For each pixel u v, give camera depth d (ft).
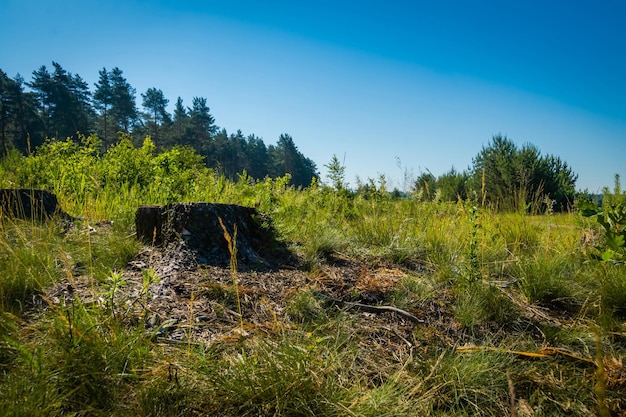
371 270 12.23
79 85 172.04
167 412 5.50
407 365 7.45
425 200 19.88
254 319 8.41
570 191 29.99
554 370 7.50
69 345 5.88
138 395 5.61
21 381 5.31
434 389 6.66
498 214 16.94
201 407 5.66
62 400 5.37
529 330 9.27
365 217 17.70
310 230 15.28
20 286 8.05
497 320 9.43
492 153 54.08
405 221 16.67
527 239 15.25
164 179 20.98
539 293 10.77
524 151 50.78
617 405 6.46
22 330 6.71
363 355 7.63
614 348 8.36
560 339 8.64
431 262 13.30
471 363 7.30
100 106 177.99
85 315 6.68
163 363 6.22
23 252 9.32
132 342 6.38
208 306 8.51
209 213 11.43
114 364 5.97
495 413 6.45
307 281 10.68
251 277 10.38
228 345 7.20
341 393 6.11
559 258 13.05
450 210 18.45
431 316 9.55
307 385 6.00
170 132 184.96
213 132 198.59
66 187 19.79
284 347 6.82
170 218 11.35
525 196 17.88
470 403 6.43
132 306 7.80
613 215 7.97
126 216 14.53
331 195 20.62
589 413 6.35
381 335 8.52
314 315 8.93
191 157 25.82
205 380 6.01
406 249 13.82
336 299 9.75
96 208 16.29
